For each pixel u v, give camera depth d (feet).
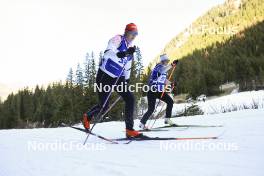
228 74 232.94
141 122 24.72
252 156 11.33
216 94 197.77
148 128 25.55
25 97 258.98
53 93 222.28
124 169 10.88
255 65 239.71
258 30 341.00
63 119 112.57
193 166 10.51
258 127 19.04
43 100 223.71
